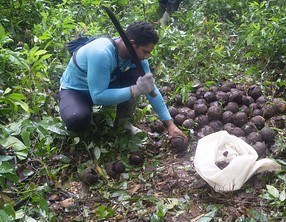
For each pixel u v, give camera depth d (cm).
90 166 225
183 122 247
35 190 199
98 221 192
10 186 210
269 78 301
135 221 191
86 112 228
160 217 187
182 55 316
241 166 199
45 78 276
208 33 349
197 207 196
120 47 218
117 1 419
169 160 229
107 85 218
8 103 232
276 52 310
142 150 236
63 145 238
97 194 209
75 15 390
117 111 243
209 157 206
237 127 238
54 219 193
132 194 208
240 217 186
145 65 232
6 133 213
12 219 180
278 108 254
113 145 235
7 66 282
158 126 250
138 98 241
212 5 399
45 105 260
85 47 226
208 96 262
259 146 220
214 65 305
